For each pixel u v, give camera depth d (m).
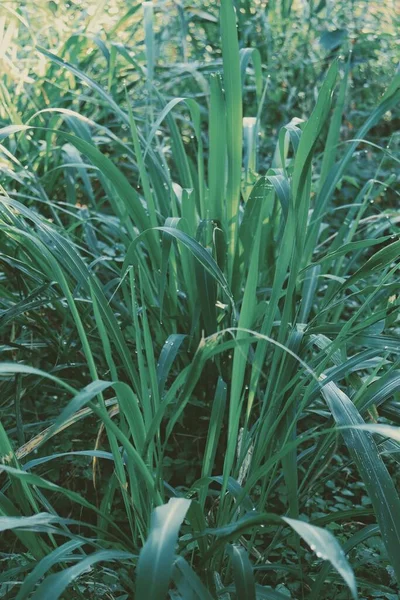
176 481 1.45
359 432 1.09
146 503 1.14
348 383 1.30
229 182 1.41
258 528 1.19
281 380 1.18
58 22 2.06
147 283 1.46
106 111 2.17
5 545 1.33
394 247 1.16
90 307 1.43
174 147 1.62
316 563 1.24
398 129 2.93
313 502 1.43
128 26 2.39
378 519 1.02
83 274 1.21
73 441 1.45
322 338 1.25
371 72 2.79
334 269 1.75
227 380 1.43
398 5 3.00
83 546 1.32
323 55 2.72
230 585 1.08
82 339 1.09
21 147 2.04
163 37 2.48
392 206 2.63
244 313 1.10
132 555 0.99
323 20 2.74
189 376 1.00
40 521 0.99
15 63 2.08
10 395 1.48
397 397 1.33
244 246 1.42
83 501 1.03
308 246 1.51
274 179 1.25
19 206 1.22
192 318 1.41
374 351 1.19
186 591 0.94
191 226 1.46
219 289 1.41
